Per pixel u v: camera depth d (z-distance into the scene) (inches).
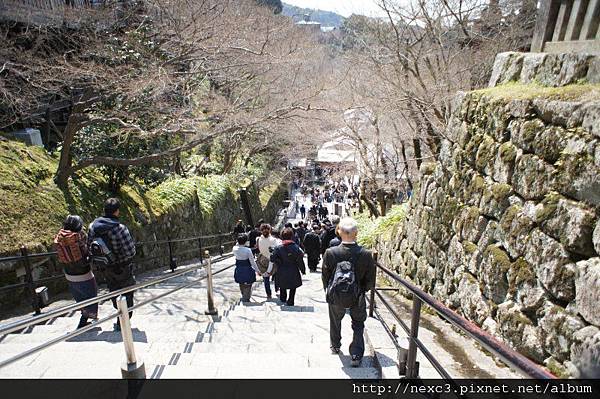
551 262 115.5
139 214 363.3
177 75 362.3
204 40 316.5
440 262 201.8
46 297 207.6
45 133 421.4
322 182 1192.8
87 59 344.8
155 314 213.6
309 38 550.6
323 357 129.3
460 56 337.7
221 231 571.5
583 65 128.1
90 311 158.6
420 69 378.9
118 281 160.1
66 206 287.9
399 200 696.4
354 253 123.4
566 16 152.7
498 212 148.6
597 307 97.0
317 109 387.2
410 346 104.5
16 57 312.8
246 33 362.6
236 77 385.1
